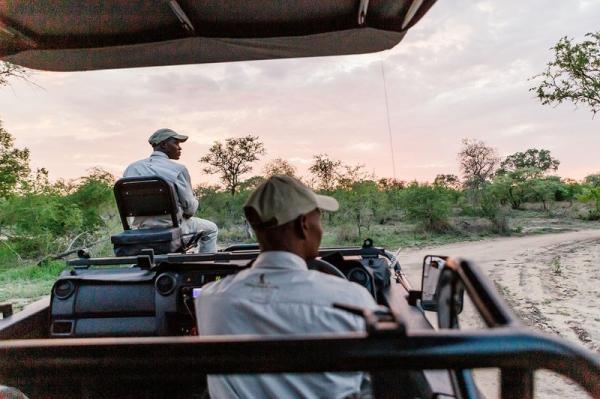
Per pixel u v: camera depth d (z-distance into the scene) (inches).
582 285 341.4
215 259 113.0
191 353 40.2
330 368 39.4
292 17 134.3
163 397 87.5
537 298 302.5
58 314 104.5
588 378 39.0
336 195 911.0
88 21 130.0
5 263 541.0
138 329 103.2
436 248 605.3
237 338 40.5
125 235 143.0
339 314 55.2
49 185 676.1
